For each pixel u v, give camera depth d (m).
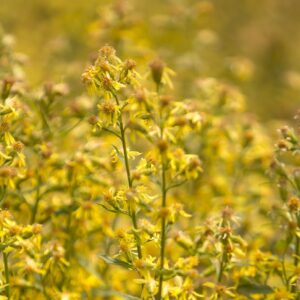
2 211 4.91
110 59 4.67
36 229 4.94
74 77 9.34
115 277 6.04
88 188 5.61
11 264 5.40
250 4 16.30
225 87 7.51
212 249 4.86
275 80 13.41
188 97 8.59
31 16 12.29
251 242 6.17
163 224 4.57
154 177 4.66
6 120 4.95
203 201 6.84
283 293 5.06
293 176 5.23
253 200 6.93
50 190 5.61
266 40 14.74
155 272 4.61
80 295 5.44
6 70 7.06
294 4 16.91
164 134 4.63
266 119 12.31
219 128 7.08
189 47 10.58
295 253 5.21
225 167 7.27
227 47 15.09
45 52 10.82
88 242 6.07
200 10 10.40
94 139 6.41
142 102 4.60
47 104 6.06
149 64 4.87
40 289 5.11
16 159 5.08
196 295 4.77
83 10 11.77
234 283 5.49
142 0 13.34
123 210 4.71
